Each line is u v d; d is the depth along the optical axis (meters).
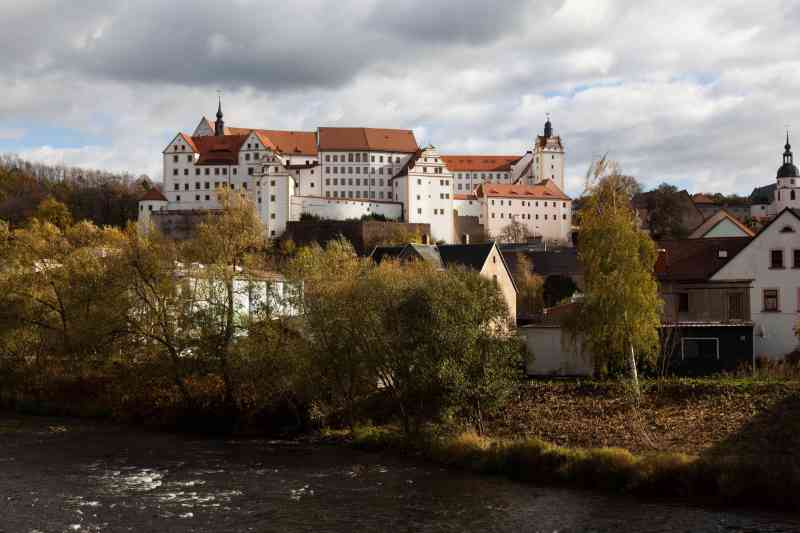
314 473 41.38
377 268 57.84
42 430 54.06
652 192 182.75
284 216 195.38
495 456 41.69
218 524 32.25
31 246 67.25
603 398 49.19
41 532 30.80
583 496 36.12
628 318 50.75
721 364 56.16
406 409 49.94
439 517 33.25
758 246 64.25
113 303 59.44
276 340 55.16
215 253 63.34
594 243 52.69
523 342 50.38
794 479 34.00
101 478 40.00
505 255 120.62
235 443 50.31
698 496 35.12
